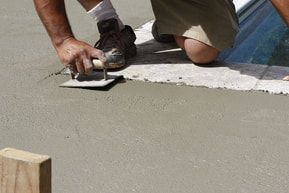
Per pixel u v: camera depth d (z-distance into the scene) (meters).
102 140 2.38
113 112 2.65
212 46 3.10
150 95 2.83
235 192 1.97
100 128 2.49
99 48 3.16
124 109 2.68
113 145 2.34
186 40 3.16
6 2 4.90
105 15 3.22
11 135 2.44
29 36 3.91
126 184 2.04
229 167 2.14
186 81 2.97
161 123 2.53
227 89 2.87
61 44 2.94
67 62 2.92
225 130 2.44
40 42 3.77
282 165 2.15
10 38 3.87
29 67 3.29
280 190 1.98
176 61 3.29
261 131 2.43
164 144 2.33
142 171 2.12
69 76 3.13
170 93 2.85
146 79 3.02
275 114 2.58
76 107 2.72
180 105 2.71
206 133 2.42
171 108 2.68
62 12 2.92
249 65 3.22
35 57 3.46
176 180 2.06
